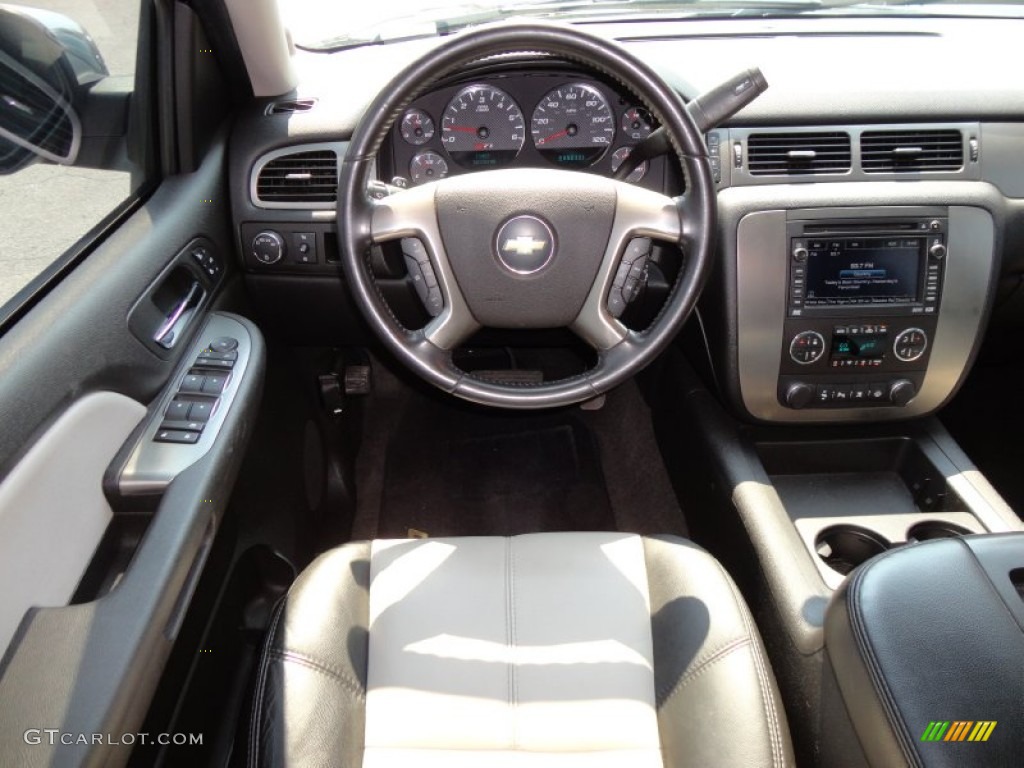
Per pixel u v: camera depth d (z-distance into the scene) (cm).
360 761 102
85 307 113
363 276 122
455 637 114
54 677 86
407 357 125
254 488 155
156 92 149
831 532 155
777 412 166
